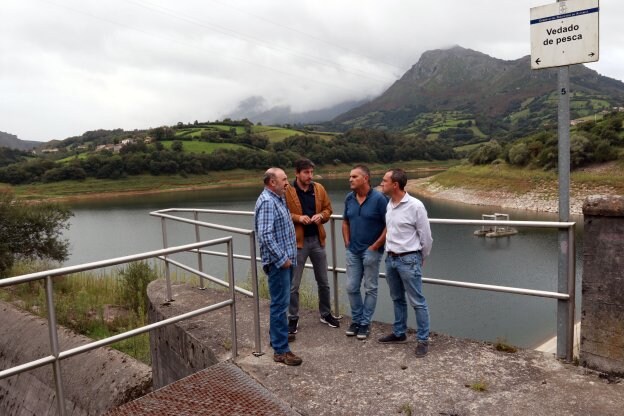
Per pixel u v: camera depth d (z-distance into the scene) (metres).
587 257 3.39
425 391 3.34
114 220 51.16
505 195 55.75
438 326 16.88
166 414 3.04
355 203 4.34
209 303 5.71
